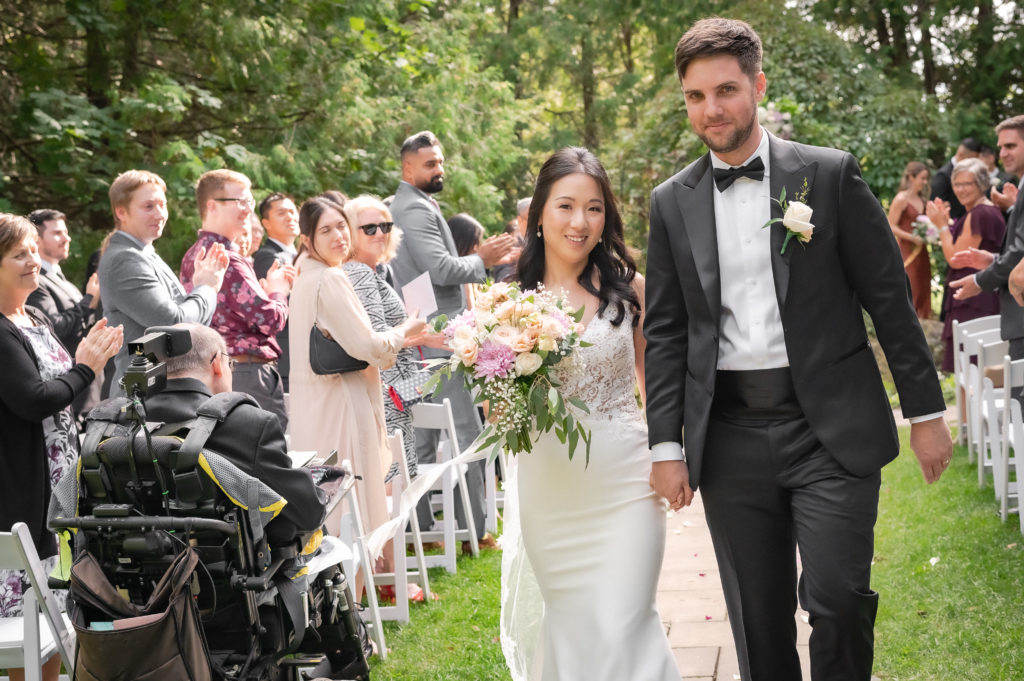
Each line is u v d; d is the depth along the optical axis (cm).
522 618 358
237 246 550
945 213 803
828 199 283
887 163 1309
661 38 2148
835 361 283
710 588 500
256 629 280
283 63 1058
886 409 288
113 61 1074
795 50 1341
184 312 471
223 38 1007
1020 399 557
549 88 2472
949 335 837
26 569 305
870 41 1925
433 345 492
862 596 278
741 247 290
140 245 487
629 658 315
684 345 310
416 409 561
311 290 455
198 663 260
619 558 324
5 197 996
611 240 347
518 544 359
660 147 1272
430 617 478
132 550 267
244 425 282
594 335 331
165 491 271
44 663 329
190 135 1095
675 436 307
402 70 1262
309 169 1085
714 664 405
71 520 269
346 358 457
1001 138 668
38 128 918
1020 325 561
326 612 327
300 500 286
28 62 1050
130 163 1002
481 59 1898
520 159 2200
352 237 507
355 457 460
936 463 286
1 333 368
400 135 1249
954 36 1842
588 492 328
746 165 287
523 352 308
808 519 285
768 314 287
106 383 602
